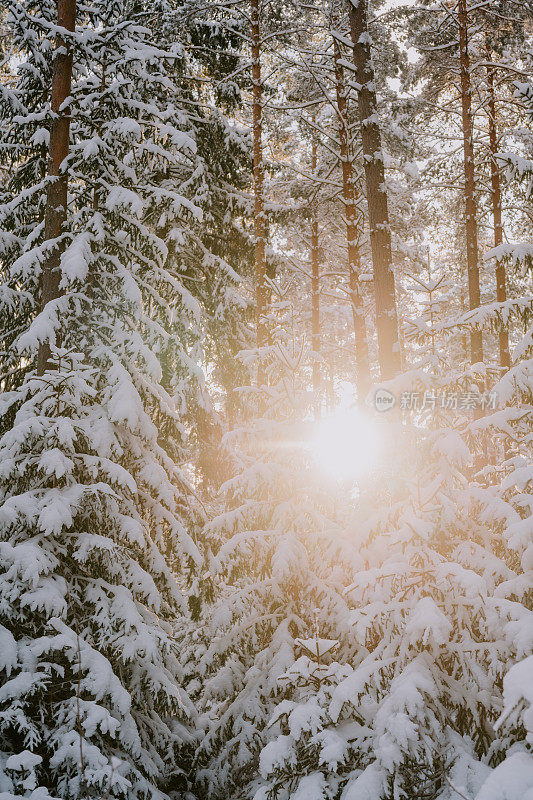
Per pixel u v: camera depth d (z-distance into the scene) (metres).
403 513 5.75
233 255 14.58
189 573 8.51
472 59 15.41
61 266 8.05
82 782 5.09
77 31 9.55
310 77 14.48
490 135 15.92
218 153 13.73
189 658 9.67
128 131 8.32
